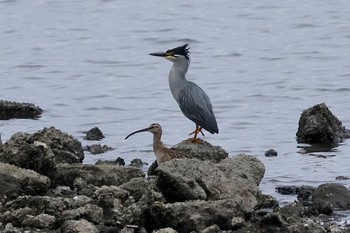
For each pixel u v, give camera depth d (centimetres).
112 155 2244
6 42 3997
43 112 2762
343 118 2727
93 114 2770
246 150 2350
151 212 1545
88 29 4247
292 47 3859
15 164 1767
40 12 4575
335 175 2084
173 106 2872
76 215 1538
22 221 1530
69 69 3481
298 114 2783
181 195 1645
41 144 1806
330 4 4662
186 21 4388
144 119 2708
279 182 2014
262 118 2731
